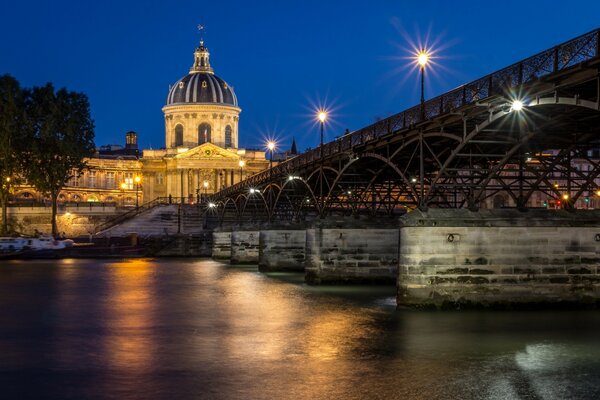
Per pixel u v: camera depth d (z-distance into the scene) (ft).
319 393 69.67
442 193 136.98
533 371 77.30
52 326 110.11
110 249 309.63
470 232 109.70
